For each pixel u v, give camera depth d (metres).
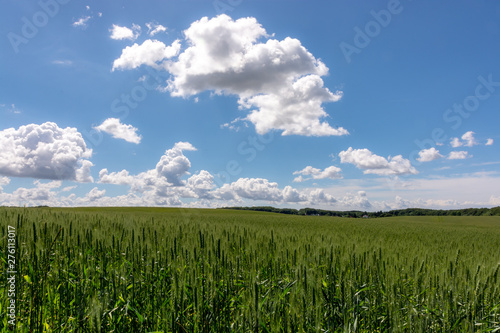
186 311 3.20
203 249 4.54
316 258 4.71
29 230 4.81
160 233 6.20
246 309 2.93
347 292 3.51
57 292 3.54
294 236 7.21
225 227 8.07
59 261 3.98
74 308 3.23
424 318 3.09
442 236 15.82
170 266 3.88
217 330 3.06
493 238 17.14
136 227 6.42
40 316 2.98
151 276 3.82
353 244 5.84
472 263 4.75
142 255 4.50
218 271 3.87
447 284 3.60
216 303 3.27
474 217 82.31
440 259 5.67
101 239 5.11
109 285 3.44
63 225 5.95
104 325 2.93
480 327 3.21
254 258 4.70
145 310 3.40
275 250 5.62
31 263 3.64
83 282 3.67
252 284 3.06
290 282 3.81
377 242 7.22
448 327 3.11
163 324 2.99
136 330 3.29
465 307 3.29
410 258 5.02
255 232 7.63
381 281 4.01
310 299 2.94
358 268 4.29
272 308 2.99
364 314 3.40
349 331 2.80
